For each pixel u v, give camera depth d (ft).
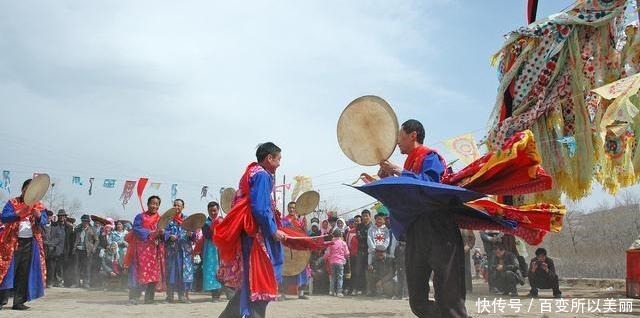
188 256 34.45
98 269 51.13
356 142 16.19
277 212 16.75
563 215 15.42
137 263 32.48
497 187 15.23
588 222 96.43
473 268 83.35
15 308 28.53
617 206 94.17
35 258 29.01
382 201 14.57
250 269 15.28
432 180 14.58
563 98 36.63
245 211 15.57
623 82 27.63
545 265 39.47
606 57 35.65
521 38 37.47
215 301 34.76
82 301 34.91
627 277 37.55
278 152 16.33
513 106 38.14
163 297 39.09
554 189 36.37
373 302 35.09
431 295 36.88
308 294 43.14
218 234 15.48
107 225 50.67
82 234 52.01
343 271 42.45
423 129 15.65
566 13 36.11
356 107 16.29
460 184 15.38
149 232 32.53
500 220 15.70
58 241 50.55
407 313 28.19
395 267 39.11
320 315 27.12
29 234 28.84
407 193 13.97
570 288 49.03
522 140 14.37
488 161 14.90
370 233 40.52
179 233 34.32
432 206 14.25
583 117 35.45
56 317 25.13
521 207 15.60
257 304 15.29
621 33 35.35
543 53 37.04
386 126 15.71
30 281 28.63
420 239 14.51
